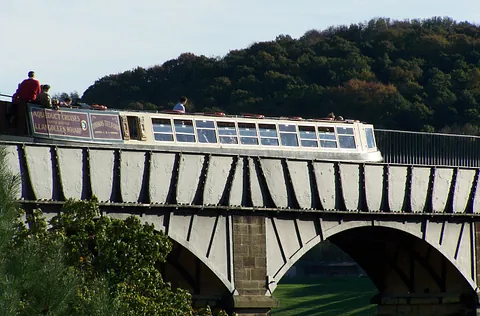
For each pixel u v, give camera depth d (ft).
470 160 252.01
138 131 196.54
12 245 122.01
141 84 545.44
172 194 193.98
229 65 550.77
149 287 155.63
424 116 520.01
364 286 446.19
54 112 186.39
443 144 247.70
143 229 158.20
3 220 112.68
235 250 201.77
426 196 230.68
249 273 202.80
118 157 187.32
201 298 202.18
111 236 155.33
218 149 204.23
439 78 544.21
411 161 242.99
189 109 526.57
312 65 555.28
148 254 156.76
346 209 216.33
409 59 570.87
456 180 234.17
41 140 184.14
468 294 242.58
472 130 504.02
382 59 566.77
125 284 151.64
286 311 399.65
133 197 189.57
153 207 191.62
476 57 573.33
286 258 208.23
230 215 201.67
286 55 566.36
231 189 200.54
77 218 156.87
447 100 530.68
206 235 198.90
